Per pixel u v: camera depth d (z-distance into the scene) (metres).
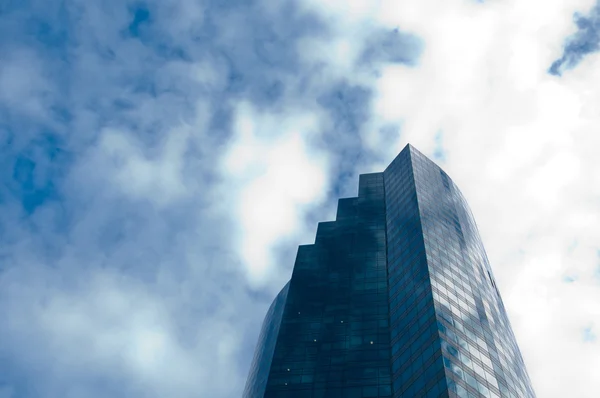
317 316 96.94
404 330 82.31
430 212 108.25
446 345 70.62
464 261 98.56
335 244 116.69
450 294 84.00
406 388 70.75
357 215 126.25
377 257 108.50
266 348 127.19
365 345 86.62
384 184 136.38
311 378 83.31
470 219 126.06
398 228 110.00
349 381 80.75
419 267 90.75
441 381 64.75
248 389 119.50
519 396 74.56
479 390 66.62
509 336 93.94
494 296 101.12
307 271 109.69
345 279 104.56
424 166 129.75
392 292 94.50
